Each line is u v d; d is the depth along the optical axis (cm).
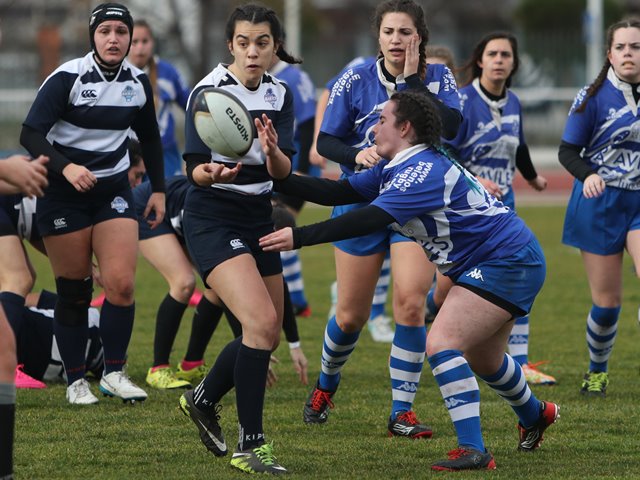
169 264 2677
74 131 2269
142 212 2728
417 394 2630
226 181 1817
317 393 2314
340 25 16175
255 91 1958
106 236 2345
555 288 4522
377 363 3052
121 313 2392
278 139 1969
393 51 2194
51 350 2634
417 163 1828
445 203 1827
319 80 9975
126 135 2350
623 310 4003
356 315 2266
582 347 3325
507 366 1970
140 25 3525
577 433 2227
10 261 2333
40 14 13212
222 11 12588
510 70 2839
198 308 2686
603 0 13400
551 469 1900
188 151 1911
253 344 1852
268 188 1969
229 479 1795
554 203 7906
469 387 1859
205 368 2744
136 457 1966
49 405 2405
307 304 3844
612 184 2598
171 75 3988
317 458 1983
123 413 2334
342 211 2356
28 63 9844
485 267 1864
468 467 1864
